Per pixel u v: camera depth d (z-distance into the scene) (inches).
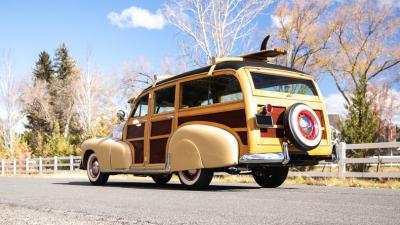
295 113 291.4
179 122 323.9
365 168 587.8
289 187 354.3
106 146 382.0
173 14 962.1
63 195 263.4
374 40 1348.4
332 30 1262.3
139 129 359.9
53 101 2511.1
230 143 281.0
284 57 1200.2
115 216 160.4
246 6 946.7
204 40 969.5
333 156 324.8
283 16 1197.7
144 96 363.9
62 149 1401.3
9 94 2116.1
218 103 299.1
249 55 331.0
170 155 318.3
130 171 358.9
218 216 158.6
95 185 392.8
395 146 424.5
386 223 140.7
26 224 144.8
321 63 1266.0
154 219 151.8
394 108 1336.1
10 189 330.6
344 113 679.7
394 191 293.6
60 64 3053.6
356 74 1359.5
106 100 1861.5
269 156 282.7
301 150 299.1
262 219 150.3
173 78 338.3
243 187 346.6
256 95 287.3
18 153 1681.8
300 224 138.9
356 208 183.0
